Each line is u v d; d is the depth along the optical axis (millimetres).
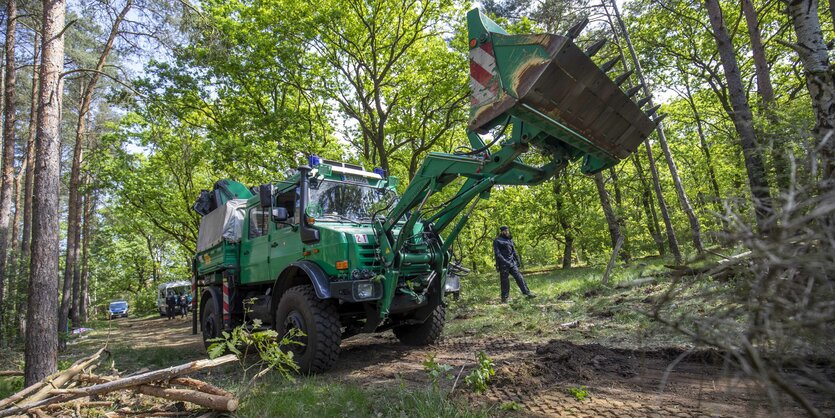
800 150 2316
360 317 6680
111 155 17672
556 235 27125
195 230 19562
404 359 6402
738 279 1593
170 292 31500
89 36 13562
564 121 4445
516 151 5000
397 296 6320
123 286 45594
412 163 17984
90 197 23703
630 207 23109
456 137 20719
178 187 18750
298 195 6668
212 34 9797
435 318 7188
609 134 4746
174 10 9375
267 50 15609
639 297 7941
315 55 16891
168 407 4445
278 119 15414
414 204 6133
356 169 7195
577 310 8273
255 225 7672
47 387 4578
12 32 12633
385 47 16594
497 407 3779
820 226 1356
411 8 16359
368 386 4984
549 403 3797
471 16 4633
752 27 8695
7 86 12836
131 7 9297
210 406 4062
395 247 5969
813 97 4594
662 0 14938
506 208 24562
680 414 3354
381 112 16516
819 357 1399
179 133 16438
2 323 11945
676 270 1761
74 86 16109
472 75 4613
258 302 7359
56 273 5633
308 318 5859
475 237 26125
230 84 16062
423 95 17812
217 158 15125
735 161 4395
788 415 2832
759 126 4105
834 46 5578
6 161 12930
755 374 1386
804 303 1326
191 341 12094
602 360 4898
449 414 3574
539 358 5020
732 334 1541
